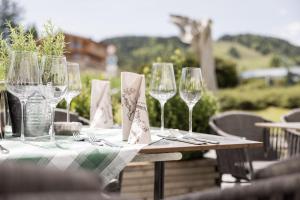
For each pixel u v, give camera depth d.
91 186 0.63
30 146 1.51
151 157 1.69
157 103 3.96
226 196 0.74
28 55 1.61
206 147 1.66
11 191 0.59
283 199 0.71
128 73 1.75
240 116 3.73
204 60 8.48
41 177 0.60
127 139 1.74
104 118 2.24
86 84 3.86
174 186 3.88
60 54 1.95
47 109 1.82
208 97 4.09
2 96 1.78
